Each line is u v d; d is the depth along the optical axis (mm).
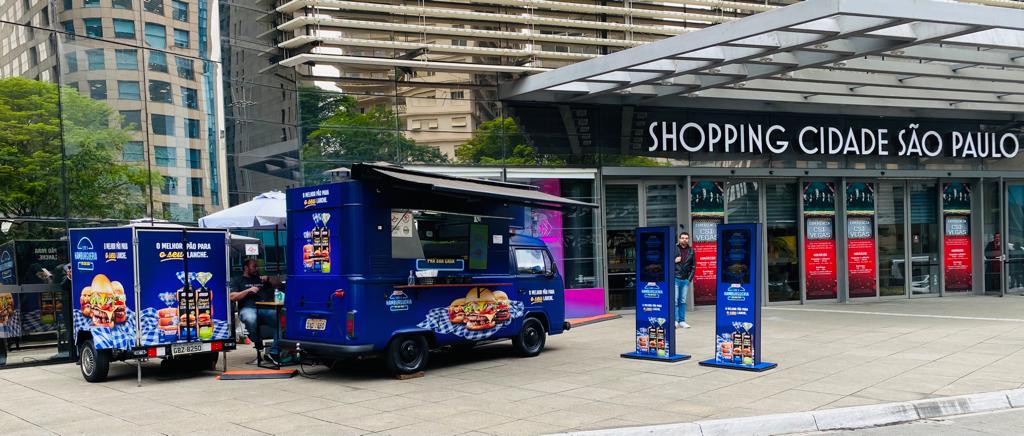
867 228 19703
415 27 15555
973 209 20875
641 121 17766
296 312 10164
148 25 15516
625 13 17047
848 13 10727
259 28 15742
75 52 13438
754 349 9891
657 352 10969
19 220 12266
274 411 8062
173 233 10031
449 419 7551
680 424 7008
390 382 9672
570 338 13602
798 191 19109
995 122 20781
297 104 15219
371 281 9625
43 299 12297
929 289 20438
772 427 7199
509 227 11438
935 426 7281
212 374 10547
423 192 10297
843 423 7383
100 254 10023
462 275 10641
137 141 14344
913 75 15289
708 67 13812
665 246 10961
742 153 18500
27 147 12617
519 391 8914
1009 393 8164
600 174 17375
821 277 19250
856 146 19359
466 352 12094
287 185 15250
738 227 10141
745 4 17562
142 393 9234
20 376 10727
